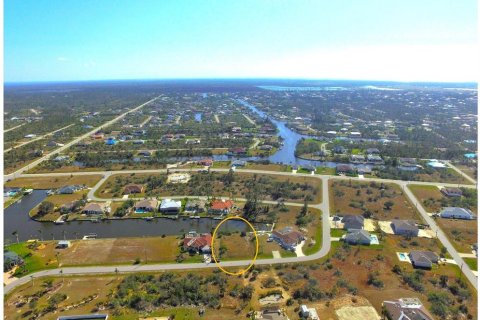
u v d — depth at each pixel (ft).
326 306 265.34
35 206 461.78
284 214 428.97
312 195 486.38
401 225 382.42
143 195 488.02
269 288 287.28
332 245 355.56
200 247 345.92
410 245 357.61
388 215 426.10
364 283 296.92
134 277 300.61
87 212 431.02
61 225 409.28
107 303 267.80
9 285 293.43
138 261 327.06
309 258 333.21
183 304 267.59
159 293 280.10
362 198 476.54
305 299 273.95
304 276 303.89
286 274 305.73
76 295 278.26
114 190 505.25
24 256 336.08
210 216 424.46
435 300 270.87
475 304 269.85
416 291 284.82
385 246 353.92
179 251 345.92
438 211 436.76
